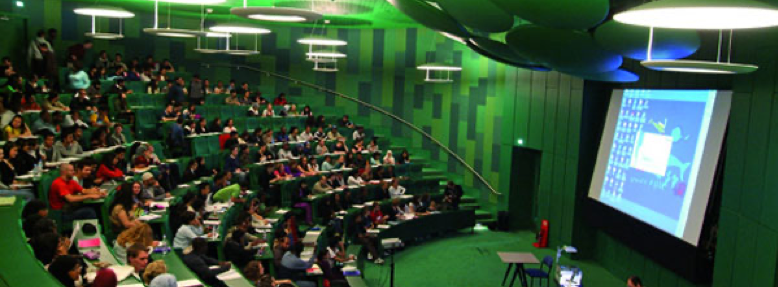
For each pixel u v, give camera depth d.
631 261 16.09
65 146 12.43
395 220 19.09
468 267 17.28
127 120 17.05
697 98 13.30
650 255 14.29
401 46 25.02
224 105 20.75
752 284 10.60
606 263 17.58
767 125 10.47
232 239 11.99
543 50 12.23
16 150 10.77
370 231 17.62
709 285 12.83
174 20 24.39
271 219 14.76
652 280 14.95
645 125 15.14
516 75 20.95
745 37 11.42
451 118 23.73
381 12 19.45
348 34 25.88
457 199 21.17
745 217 11.02
